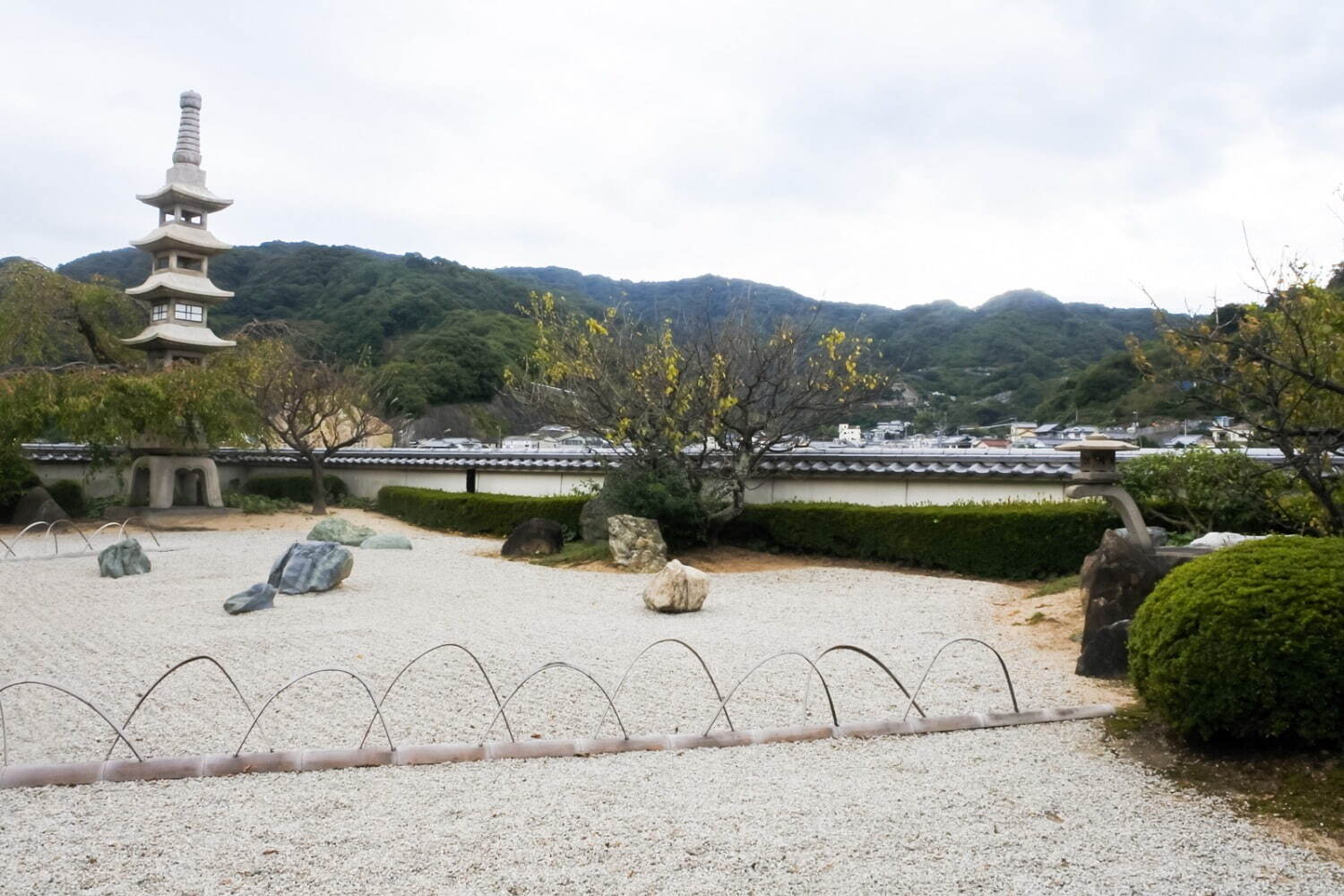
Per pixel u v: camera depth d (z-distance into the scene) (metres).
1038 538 11.63
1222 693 4.46
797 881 3.37
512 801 4.16
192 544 15.91
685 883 3.34
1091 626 7.03
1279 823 3.89
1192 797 4.22
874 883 3.36
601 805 4.11
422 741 5.11
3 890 3.25
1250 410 8.01
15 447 18.88
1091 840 3.74
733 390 13.56
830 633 8.25
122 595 10.27
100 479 24.33
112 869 3.44
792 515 14.13
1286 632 4.38
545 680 6.43
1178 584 4.97
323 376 21.94
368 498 23.44
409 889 3.29
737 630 8.39
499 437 27.09
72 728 5.32
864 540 13.34
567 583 11.52
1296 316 7.82
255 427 20.92
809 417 13.76
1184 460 10.80
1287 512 9.60
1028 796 4.23
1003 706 5.80
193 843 3.68
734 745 5.01
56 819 3.93
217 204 20.81
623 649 7.43
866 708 5.75
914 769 4.62
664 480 13.69
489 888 3.30
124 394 18.58
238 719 5.47
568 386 14.62
